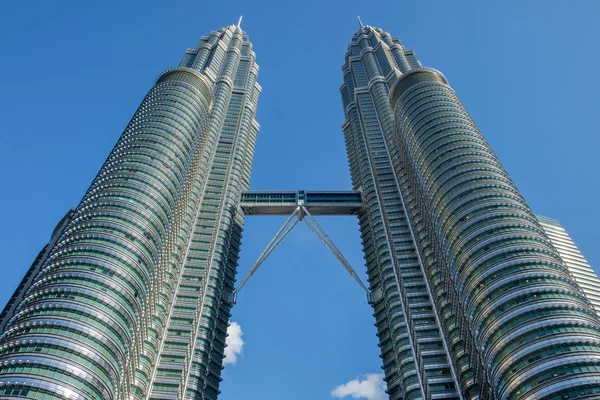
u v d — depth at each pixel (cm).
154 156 13188
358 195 18612
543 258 10056
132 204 11569
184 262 14425
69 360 8294
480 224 11075
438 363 11669
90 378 8281
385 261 15012
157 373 11438
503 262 10069
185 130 14775
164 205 12338
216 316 13788
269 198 18462
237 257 16462
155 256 11362
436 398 10938
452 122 14600
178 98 15850
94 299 9394
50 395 7762
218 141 19388
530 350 8444
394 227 15675
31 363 8038
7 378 7775
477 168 12656
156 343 11706
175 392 11138
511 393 8269
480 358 9644
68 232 10944
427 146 14112
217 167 18212
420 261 14350
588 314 9025
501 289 9650
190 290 13650
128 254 10544
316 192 18812
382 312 14438
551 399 7719
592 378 7731
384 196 16975
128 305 9850
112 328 9219
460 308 10962
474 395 10512
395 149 18262
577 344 8288
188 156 14500
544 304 9038
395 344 12938
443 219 12100
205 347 12650
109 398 8500
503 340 8919
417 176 14412
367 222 17500
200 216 16075
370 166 18912
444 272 12319
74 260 10006
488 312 9556
